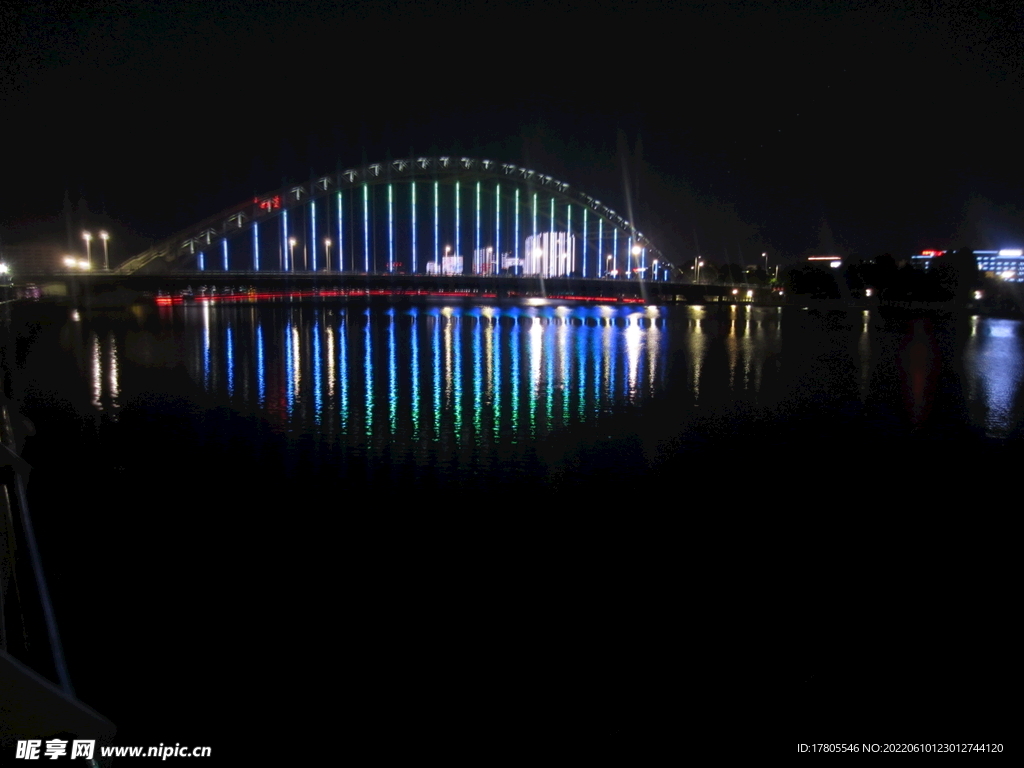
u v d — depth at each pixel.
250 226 71.88
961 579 10.01
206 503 12.81
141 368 29.58
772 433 19.81
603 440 18.44
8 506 7.49
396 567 10.17
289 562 10.26
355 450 16.88
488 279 66.50
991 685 7.18
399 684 7.26
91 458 15.77
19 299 43.66
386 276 61.66
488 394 24.95
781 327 55.47
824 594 9.51
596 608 9.02
